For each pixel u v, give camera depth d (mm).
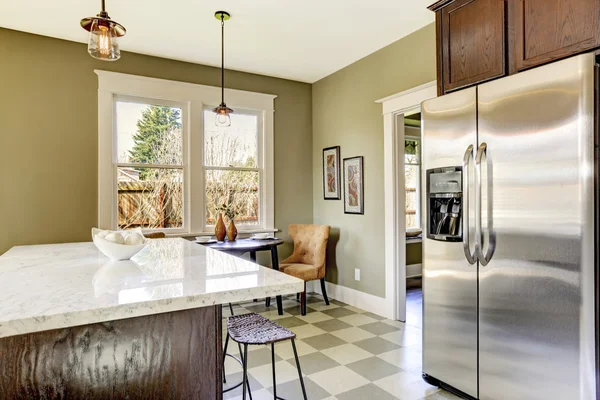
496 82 1845
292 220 4594
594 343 1510
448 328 2117
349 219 4102
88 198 3490
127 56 3654
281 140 4520
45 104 3330
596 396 1510
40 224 3312
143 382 1097
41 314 871
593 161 1511
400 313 3514
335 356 2680
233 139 4270
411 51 3291
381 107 3652
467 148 1994
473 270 1962
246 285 1163
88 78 3494
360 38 3385
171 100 3877
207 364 1163
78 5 2750
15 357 991
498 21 1988
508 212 1780
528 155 1699
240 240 3883
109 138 3564
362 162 3898
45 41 3330
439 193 2201
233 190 4262
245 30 3197
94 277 1295
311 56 3830
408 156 5422
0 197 3182
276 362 2584
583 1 1627
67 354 1027
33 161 3293
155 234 3479
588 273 1510
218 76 4129
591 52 1577
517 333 1749
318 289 4586
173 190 3910
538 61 1800
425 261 2287
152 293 1060
